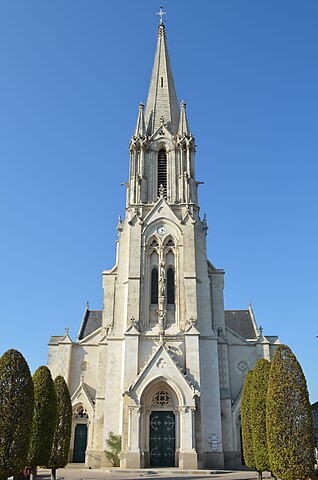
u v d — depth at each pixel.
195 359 50.28
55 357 59.38
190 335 51.31
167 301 54.84
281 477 28.14
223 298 58.53
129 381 49.47
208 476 41.25
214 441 48.75
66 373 56.62
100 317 67.50
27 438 28.25
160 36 78.19
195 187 62.31
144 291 54.97
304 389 29.34
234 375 56.50
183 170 62.19
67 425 37.94
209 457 48.06
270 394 29.73
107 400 50.69
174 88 72.94
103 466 47.94
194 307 53.06
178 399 48.25
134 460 45.56
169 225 58.16
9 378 28.55
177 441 47.47
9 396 28.06
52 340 60.53
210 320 54.31
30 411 28.80
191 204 59.81
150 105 69.38
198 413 48.06
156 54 76.38
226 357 55.03
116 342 53.41
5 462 26.83
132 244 56.72
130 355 50.50
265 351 57.31
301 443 28.02
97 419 51.69
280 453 28.17
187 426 46.81
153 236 57.69
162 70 72.94
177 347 51.59
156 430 48.53
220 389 53.31
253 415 34.84
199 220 59.94
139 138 63.88
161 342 50.59
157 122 66.88
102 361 55.00
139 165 62.56
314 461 27.95
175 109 70.31
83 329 65.31
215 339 53.19
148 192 61.66
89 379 57.09
